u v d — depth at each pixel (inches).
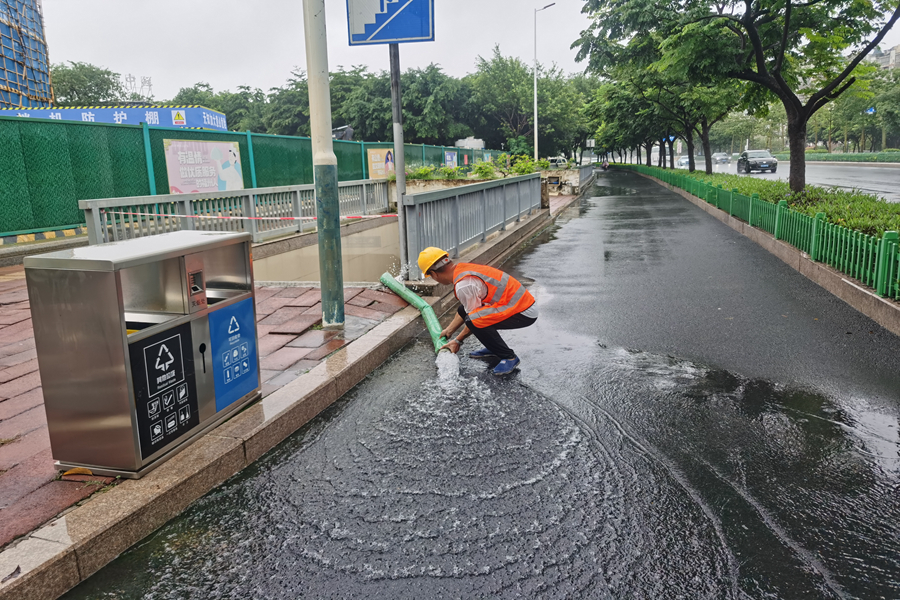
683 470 128.0
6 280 307.3
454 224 333.1
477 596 91.0
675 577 95.1
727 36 517.7
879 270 238.2
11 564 90.4
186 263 125.5
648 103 1168.8
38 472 118.1
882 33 460.1
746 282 313.0
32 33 729.6
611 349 211.5
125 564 100.3
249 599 91.8
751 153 1542.8
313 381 167.5
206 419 135.0
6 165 366.3
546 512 112.8
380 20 247.4
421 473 128.4
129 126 447.2
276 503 117.9
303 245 446.3
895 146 2891.2
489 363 201.0
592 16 615.5
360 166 815.7
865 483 121.6
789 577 95.1
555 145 2204.7
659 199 954.7
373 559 100.2
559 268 375.2
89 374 112.0
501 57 1931.6
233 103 2372.0
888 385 171.0
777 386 172.9
